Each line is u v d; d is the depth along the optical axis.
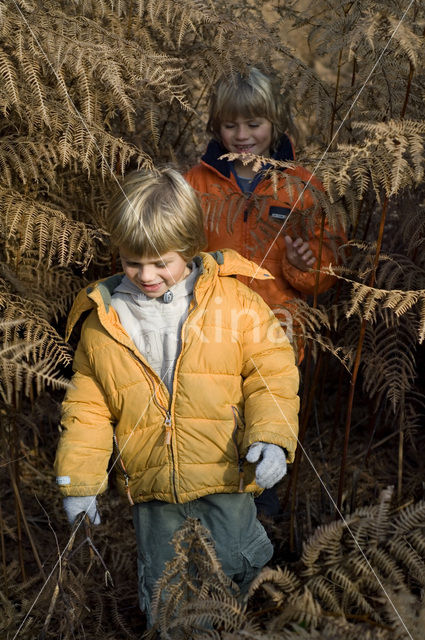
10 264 1.87
